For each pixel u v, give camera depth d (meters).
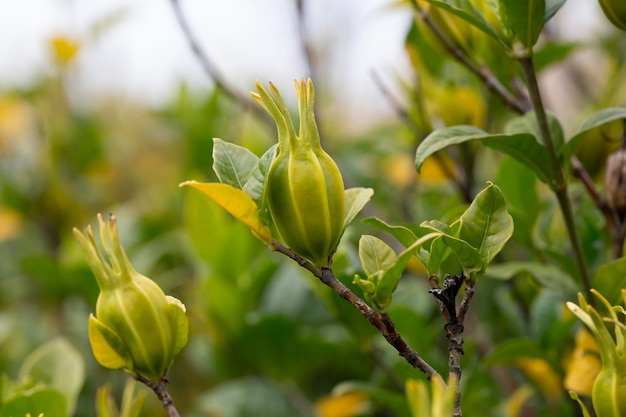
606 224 0.41
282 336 0.49
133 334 0.31
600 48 0.58
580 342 0.37
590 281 0.35
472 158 0.45
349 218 0.32
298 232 0.31
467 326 0.48
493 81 0.41
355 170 0.64
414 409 0.28
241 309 0.50
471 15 0.34
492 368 0.47
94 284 0.59
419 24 0.41
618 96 0.48
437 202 0.56
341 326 0.48
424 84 0.47
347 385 0.43
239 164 0.32
